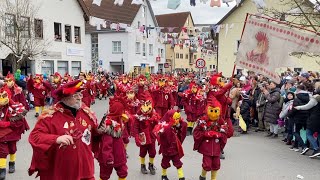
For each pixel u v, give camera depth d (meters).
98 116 18.27
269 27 7.96
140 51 49.44
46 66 31.56
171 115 7.37
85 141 4.66
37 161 4.45
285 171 8.61
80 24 35.53
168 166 7.65
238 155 10.28
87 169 4.64
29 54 26.11
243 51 8.03
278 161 9.59
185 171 8.59
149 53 51.81
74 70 35.03
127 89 11.47
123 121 6.79
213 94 7.45
